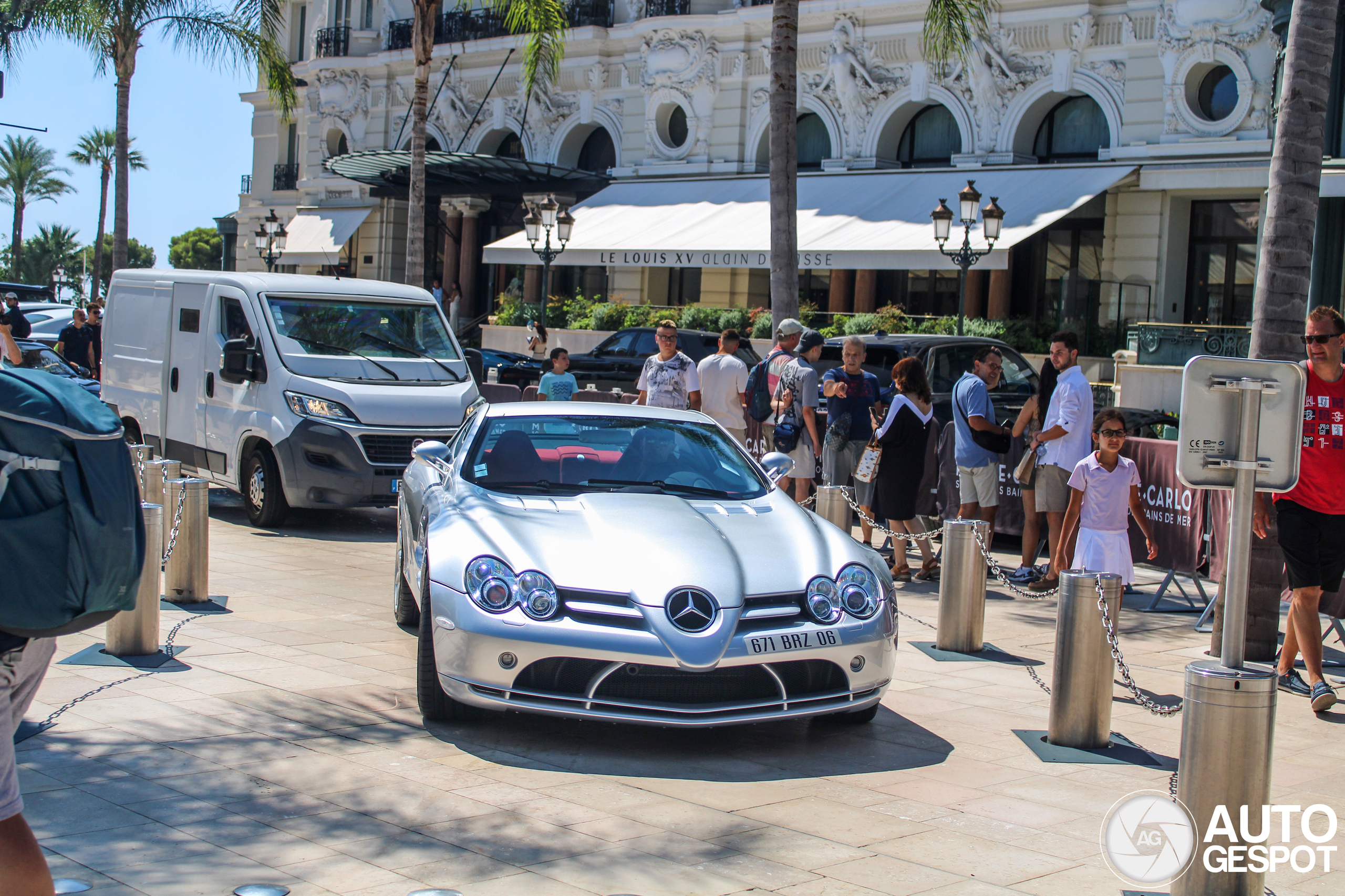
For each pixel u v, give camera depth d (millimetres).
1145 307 22062
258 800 4309
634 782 4695
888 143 25969
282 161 41625
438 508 5832
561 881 3701
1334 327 6043
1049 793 4742
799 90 27047
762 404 11078
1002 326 21234
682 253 23891
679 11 29062
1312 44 7207
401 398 10914
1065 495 9227
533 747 5070
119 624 6203
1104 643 5359
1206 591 9602
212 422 11531
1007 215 20734
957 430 9977
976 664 6949
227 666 6137
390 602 7988
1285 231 7316
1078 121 23703
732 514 5875
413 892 3561
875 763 5066
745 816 4359
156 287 12742
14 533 2574
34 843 2699
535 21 22891
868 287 25859
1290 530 6176
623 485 6199
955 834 4262
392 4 36844
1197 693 3582
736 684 4945
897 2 24875
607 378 21000
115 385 13172
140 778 4469
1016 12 23516
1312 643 6188
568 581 4996
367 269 37531
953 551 7199
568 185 30625
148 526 6262
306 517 11883
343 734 5133
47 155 77312
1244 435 3658
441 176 32156
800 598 5195
